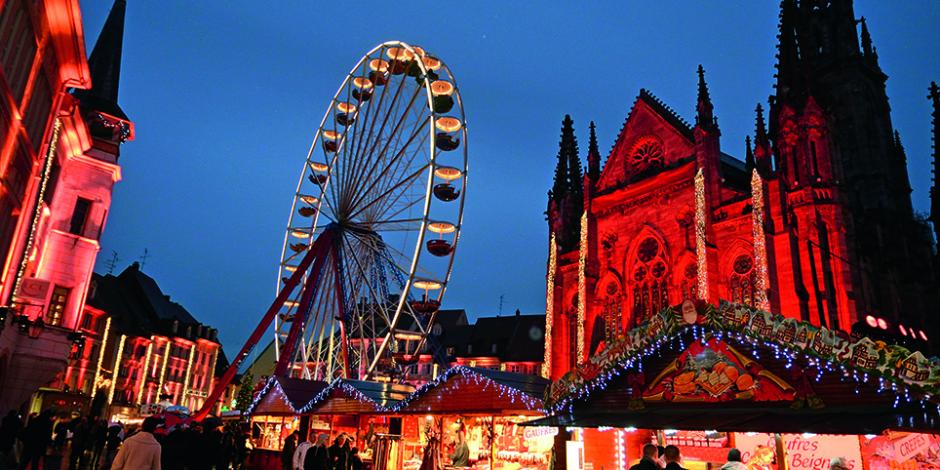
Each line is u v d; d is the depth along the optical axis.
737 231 49.31
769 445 23.83
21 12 30.14
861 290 45.31
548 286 66.31
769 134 59.59
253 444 49.00
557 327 63.75
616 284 57.88
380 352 47.66
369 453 36.06
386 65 58.66
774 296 44.03
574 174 72.19
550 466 24.72
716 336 16.95
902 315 52.88
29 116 36.09
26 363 41.16
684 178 54.41
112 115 53.44
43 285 39.75
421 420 34.41
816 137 48.88
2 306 35.34
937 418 12.85
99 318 90.88
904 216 61.81
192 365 118.38
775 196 46.72
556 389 20.23
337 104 63.19
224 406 138.50
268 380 39.72
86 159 50.75
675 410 17.50
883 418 13.39
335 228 53.81
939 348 54.06
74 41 36.81
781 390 15.44
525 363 101.06
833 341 14.33
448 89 52.91
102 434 30.00
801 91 52.94
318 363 53.12
